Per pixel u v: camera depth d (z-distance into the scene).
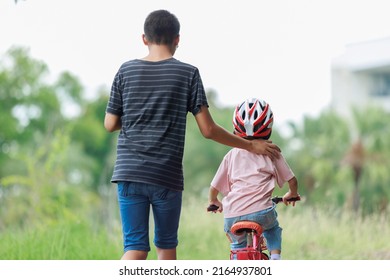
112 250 18.89
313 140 73.44
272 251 10.69
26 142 85.75
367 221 22.25
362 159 69.06
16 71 87.00
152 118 10.39
